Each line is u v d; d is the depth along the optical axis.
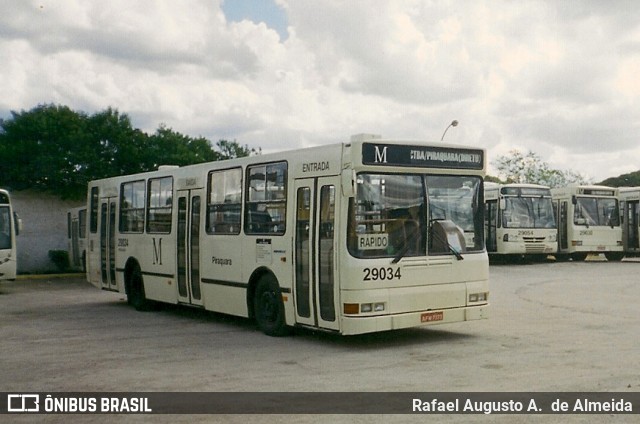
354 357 10.30
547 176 62.44
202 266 14.25
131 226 17.25
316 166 11.23
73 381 9.06
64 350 11.46
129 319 15.41
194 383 8.79
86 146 30.95
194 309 17.06
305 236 11.42
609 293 18.84
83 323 14.88
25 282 26.78
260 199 12.59
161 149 32.44
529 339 11.57
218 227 13.78
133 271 17.22
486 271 11.83
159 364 10.09
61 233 31.36
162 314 16.22
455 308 11.40
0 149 30.14
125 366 9.98
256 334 12.73
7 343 12.27
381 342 11.55
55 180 30.23
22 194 30.84
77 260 29.12
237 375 9.21
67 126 31.48
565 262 32.56
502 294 18.86
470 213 11.80
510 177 63.34
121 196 17.78
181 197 15.11
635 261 33.31
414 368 9.43
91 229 19.50
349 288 10.48
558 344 11.04
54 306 18.58
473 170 11.82
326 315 10.95
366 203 10.73
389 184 10.96
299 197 11.60
